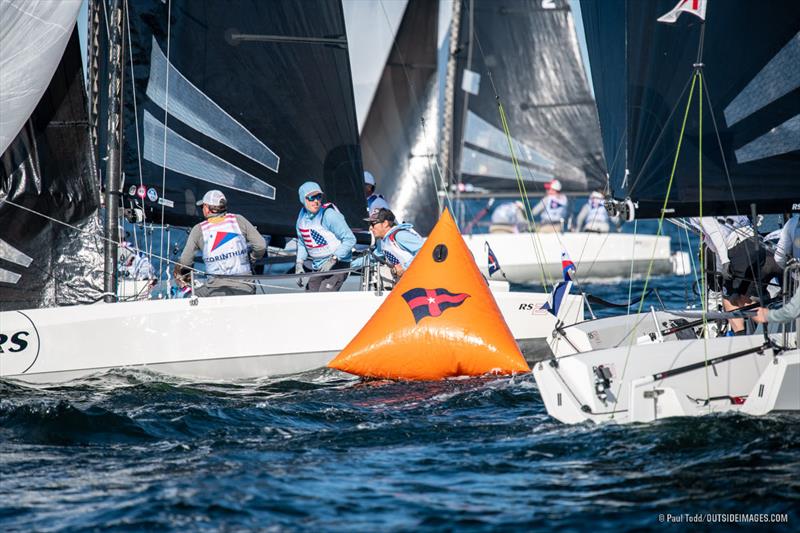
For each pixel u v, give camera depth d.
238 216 31.17
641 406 22.38
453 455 21.41
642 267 61.38
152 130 31.16
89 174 29.41
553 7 64.94
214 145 32.41
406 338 28.42
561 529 17.31
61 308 28.45
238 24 32.66
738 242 29.39
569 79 65.44
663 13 26.98
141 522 17.80
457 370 28.53
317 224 32.12
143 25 30.91
